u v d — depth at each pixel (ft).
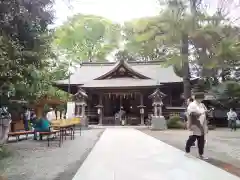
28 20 27.50
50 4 28.89
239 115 96.17
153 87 90.22
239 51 57.16
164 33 65.98
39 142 37.70
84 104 78.38
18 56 27.09
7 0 24.61
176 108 88.84
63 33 97.86
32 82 31.53
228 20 57.77
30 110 55.26
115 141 36.60
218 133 57.98
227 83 93.66
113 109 100.63
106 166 19.27
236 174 17.06
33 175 17.42
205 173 16.99
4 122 30.76
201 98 23.71
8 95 29.40
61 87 101.04
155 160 21.62
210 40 57.00
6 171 18.67
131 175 16.51
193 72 91.50
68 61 109.40
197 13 58.03
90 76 109.70
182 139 40.68
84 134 52.24
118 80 98.78
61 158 24.14
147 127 78.23
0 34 25.63
